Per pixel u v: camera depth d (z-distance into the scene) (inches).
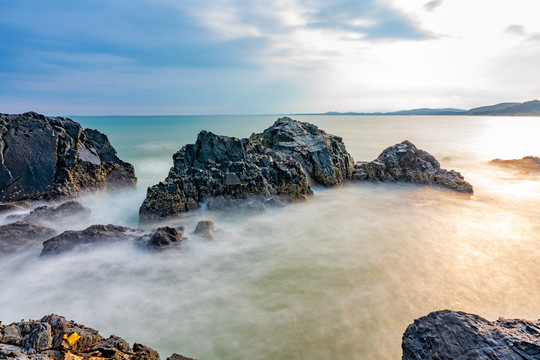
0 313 473.1
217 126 5703.7
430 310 497.7
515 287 563.8
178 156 1143.6
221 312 490.9
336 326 458.9
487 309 501.4
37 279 564.4
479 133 4190.5
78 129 1186.6
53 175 984.9
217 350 412.8
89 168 1082.1
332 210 1007.0
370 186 1310.3
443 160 2054.6
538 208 1029.2
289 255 692.1
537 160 1755.7
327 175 1259.8
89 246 656.4
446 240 773.3
